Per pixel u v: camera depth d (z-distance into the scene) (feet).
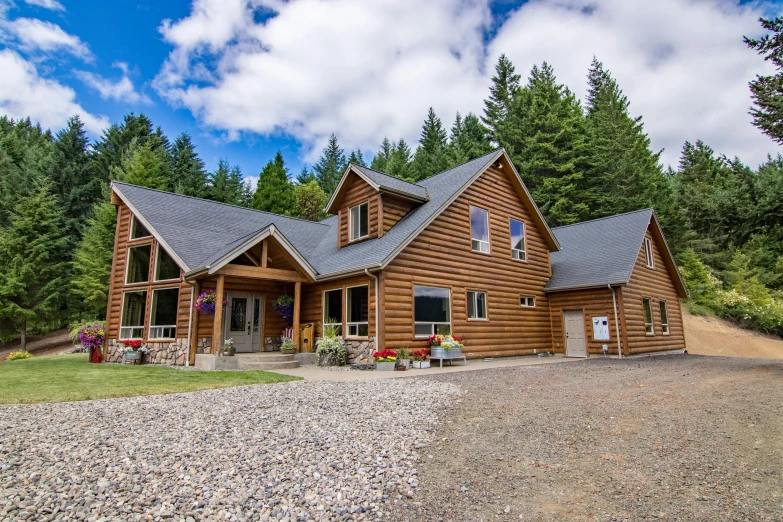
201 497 11.05
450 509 10.72
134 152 101.14
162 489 11.44
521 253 55.77
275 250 46.83
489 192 52.75
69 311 83.92
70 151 118.42
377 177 47.50
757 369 35.78
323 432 16.65
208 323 42.60
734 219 41.81
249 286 46.83
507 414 19.45
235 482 11.98
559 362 45.03
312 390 25.55
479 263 49.52
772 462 13.17
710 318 88.94
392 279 40.65
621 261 53.36
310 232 61.87
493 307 50.19
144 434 16.11
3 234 80.69
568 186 96.68
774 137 40.22
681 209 45.96
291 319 49.16
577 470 12.99
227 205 58.34
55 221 86.99
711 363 42.34
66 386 26.40
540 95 106.32
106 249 79.71
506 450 14.79
